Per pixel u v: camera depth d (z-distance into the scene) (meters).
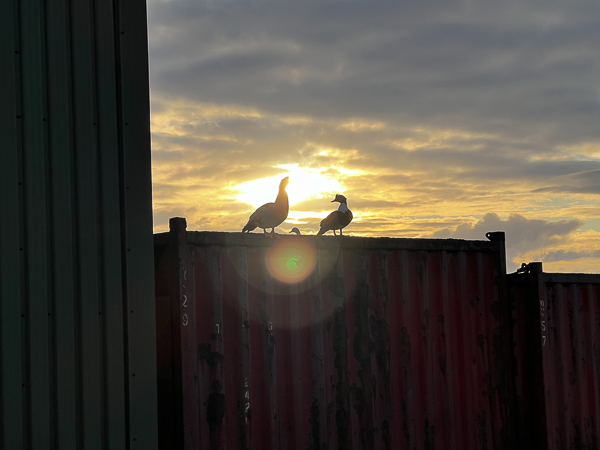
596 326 7.61
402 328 6.01
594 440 7.37
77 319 3.12
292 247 5.41
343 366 5.57
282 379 5.26
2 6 3.01
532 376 7.01
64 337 3.07
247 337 5.06
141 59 3.46
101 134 3.28
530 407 7.02
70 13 3.23
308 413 5.34
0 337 2.90
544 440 6.82
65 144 3.15
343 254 5.72
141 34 3.47
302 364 5.36
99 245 3.23
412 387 5.99
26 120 3.04
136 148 3.40
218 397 4.83
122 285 3.29
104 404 3.18
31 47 3.08
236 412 4.95
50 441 3.00
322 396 5.41
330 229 6.74
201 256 4.91
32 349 2.98
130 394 3.25
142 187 3.40
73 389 3.08
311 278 5.48
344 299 5.65
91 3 3.31
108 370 3.20
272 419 5.09
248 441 4.96
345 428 5.50
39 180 3.06
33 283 3.00
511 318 7.16
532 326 7.02
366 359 5.73
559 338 7.16
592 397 7.42
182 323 4.69
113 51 3.36
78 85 3.22
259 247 5.25
